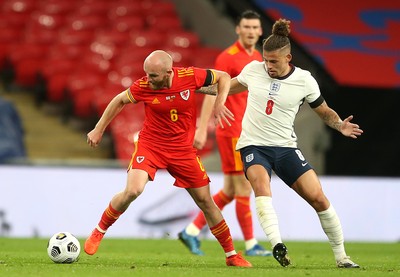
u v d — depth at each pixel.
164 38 74.06
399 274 25.11
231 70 35.88
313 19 74.06
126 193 26.75
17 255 33.19
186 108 26.78
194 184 27.30
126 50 71.94
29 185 49.78
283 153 26.83
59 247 27.95
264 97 26.89
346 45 72.62
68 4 79.31
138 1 80.06
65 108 68.50
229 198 37.47
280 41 26.31
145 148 27.20
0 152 57.72
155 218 50.50
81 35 74.81
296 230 51.88
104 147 66.31
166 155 27.06
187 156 27.12
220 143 36.50
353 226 53.72
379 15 75.19
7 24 76.12
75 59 72.00
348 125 26.75
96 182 50.50
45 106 69.69
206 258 33.56
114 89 66.44
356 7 75.38
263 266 28.41
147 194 50.66
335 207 53.62
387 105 73.94
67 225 49.94
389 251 42.06
